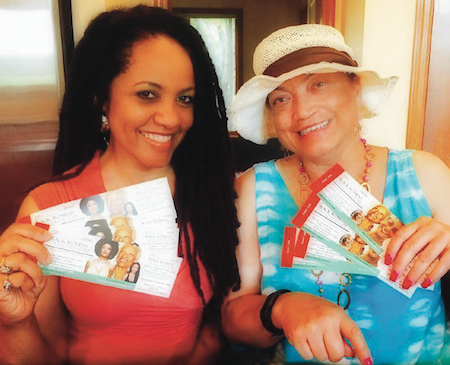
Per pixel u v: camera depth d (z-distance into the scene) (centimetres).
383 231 74
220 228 87
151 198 76
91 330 84
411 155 88
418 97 157
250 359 88
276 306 69
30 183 131
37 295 67
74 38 133
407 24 156
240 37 342
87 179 83
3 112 126
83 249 70
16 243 63
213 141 88
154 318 82
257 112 95
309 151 81
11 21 121
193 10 335
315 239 77
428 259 68
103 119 85
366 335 81
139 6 79
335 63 75
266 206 91
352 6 180
